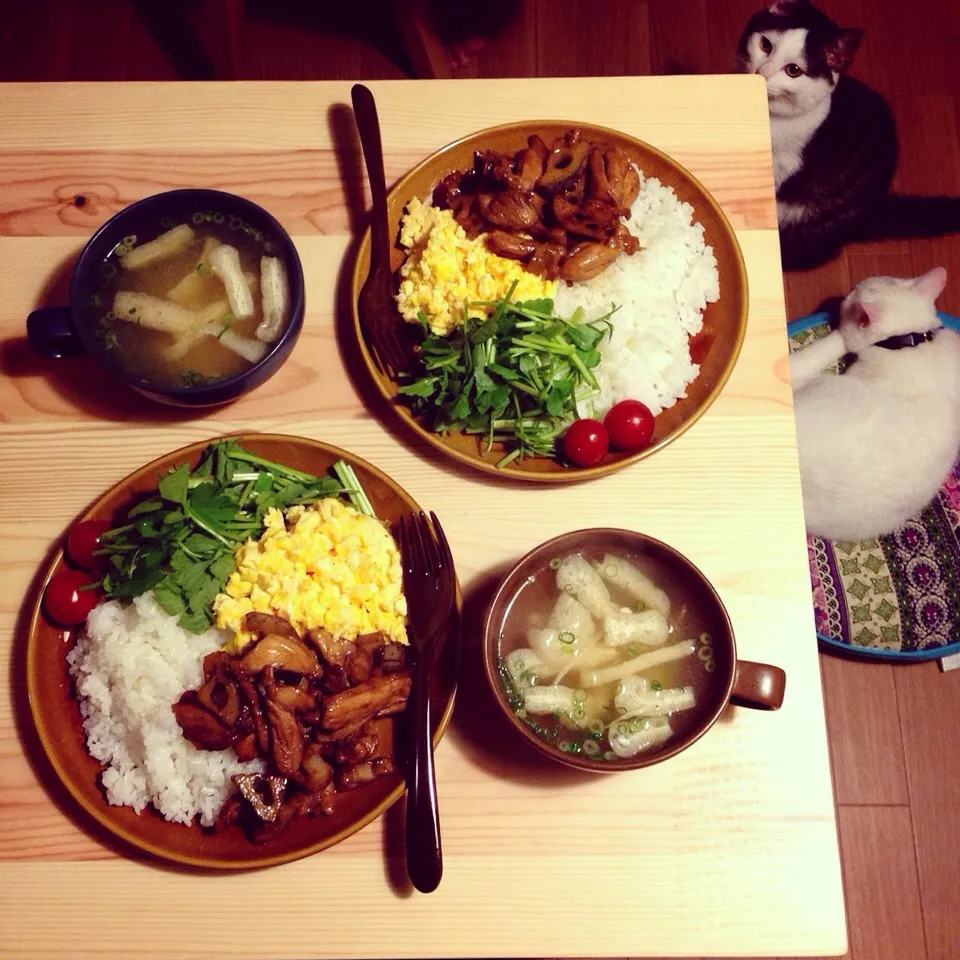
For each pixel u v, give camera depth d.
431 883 0.64
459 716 0.71
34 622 0.69
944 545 1.08
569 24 1.30
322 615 0.67
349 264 0.79
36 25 1.30
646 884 0.68
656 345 0.75
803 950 0.68
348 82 0.82
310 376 0.77
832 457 1.05
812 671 0.72
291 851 0.64
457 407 0.71
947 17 1.30
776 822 0.69
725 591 0.73
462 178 0.77
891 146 1.25
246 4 1.29
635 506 0.74
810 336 1.14
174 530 0.69
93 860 0.69
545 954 0.68
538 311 0.72
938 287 1.08
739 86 0.82
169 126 0.81
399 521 0.70
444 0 1.29
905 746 1.12
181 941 0.68
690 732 0.64
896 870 1.09
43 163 0.81
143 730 0.68
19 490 0.75
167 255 0.75
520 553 0.74
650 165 0.77
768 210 0.80
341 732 0.66
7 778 0.70
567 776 0.70
